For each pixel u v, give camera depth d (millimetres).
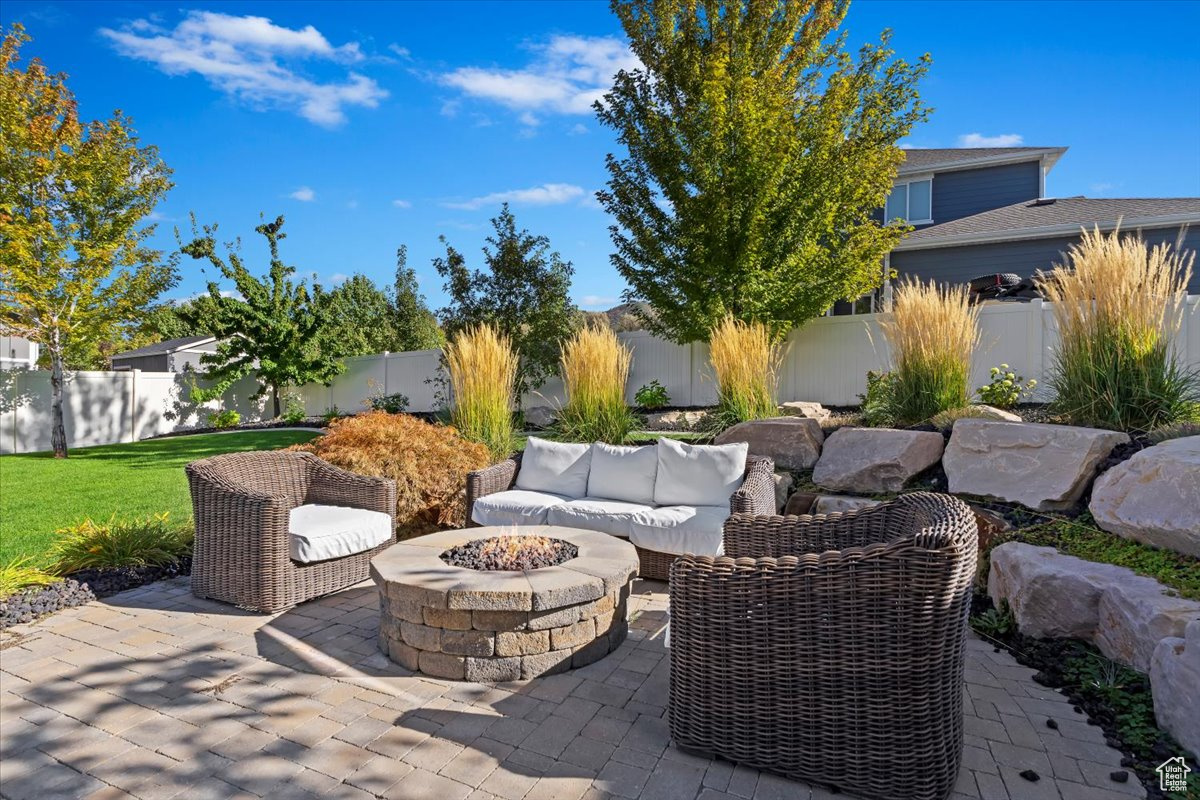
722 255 8695
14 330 10391
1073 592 2789
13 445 11867
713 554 3730
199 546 3672
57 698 2496
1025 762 2033
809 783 1965
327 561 3713
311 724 2316
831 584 1920
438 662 2699
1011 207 13133
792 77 8812
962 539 1883
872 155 8625
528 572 2889
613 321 15625
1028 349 7453
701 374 10094
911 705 1840
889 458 4496
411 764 2064
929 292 5277
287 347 14414
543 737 2232
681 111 9031
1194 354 6406
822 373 9406
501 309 10867
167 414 14406
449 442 5469
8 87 9828
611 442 6016
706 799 1887
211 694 2541
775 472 5137
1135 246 4082
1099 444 3680
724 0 8867
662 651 2986
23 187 10031
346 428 5316
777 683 1996
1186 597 2467
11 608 3344
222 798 1887
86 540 4113
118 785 1953
